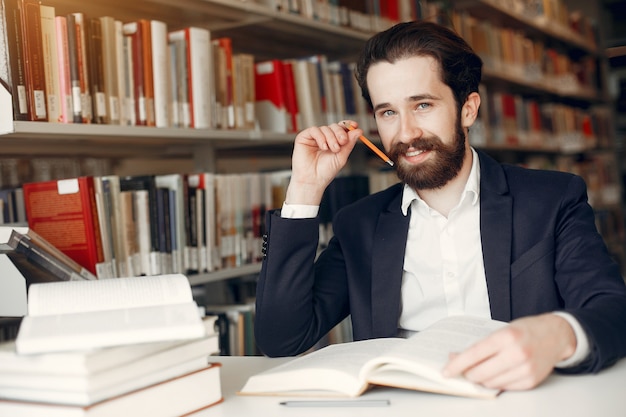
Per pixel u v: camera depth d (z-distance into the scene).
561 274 1.26
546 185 1.36
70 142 2.19
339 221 1.47
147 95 1.92
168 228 1.96
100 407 0.77
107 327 0.80
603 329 0.94
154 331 0.79
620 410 0.79
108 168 2.34
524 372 0.85
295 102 2.44
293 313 1.28
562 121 4.75
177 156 2.65
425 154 1.32
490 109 3.75
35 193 1.76
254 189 2.29
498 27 4.37
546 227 1.31
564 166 4.66
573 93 4.89
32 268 1.31
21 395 0.81
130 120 1.88
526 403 0.83
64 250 1.73
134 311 0.87
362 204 1.48
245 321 2.17
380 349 1.01
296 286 1.28
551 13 4.67
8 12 1.58
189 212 2.04
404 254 1.38
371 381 0.89
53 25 1.69
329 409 0.84
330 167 1.30
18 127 1.57
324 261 1.48
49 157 2.14
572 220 1.31
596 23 5.50
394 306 1.36
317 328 1.35
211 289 2.44
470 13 3.99
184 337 0.80
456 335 0.97
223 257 2.15
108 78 1.82
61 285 0.94
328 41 2.80
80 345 0.77
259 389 0.95
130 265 1.84
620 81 5.61
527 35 4.74
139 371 0.81
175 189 1.99
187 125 2.04
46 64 1.67
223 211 2.16
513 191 1.36
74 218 1.72
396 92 1.31
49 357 0.77
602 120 5.41
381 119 1.36
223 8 2.21
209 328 0.91
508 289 1.29
